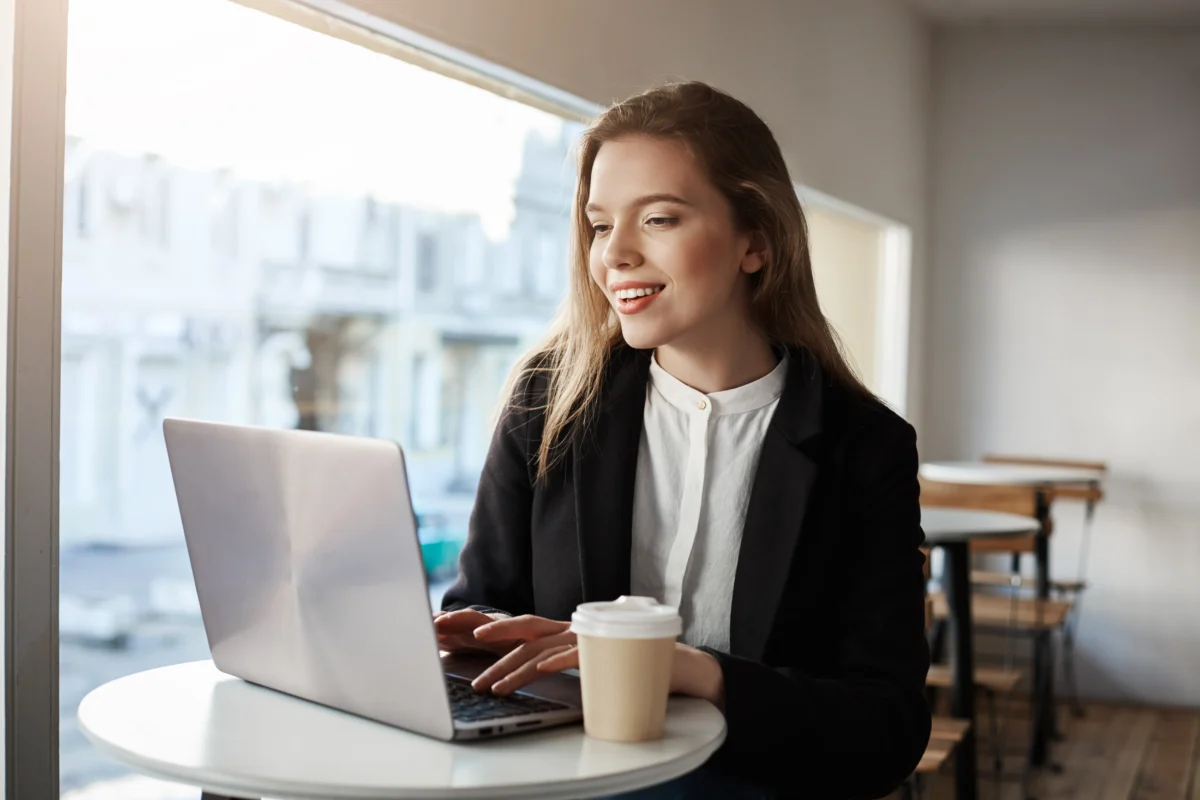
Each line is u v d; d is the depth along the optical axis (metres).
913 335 5.13
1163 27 4.91
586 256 1.29
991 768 3.84
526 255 3.61
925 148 5.23
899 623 1.18
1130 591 4.91
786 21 3.81
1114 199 4.97
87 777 1.95
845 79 4.30
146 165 2.28
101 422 2.25
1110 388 4.97
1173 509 4.87
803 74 3.95
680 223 1.12
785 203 1.20
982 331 5.18
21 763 1.54
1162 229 4.90
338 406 3.05
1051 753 4.05
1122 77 4.96
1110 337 4.97
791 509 1.18
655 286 1.13
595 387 1.27
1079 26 5.02
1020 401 5.12
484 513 1.32
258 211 2.66
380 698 0.92
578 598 1.23
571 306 1.31
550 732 0.92
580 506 1.23
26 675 1.55
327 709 0.99
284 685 1.03
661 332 1.14
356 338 3.09
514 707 0.95
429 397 3.35
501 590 1.30
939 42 5.25
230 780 0.81
